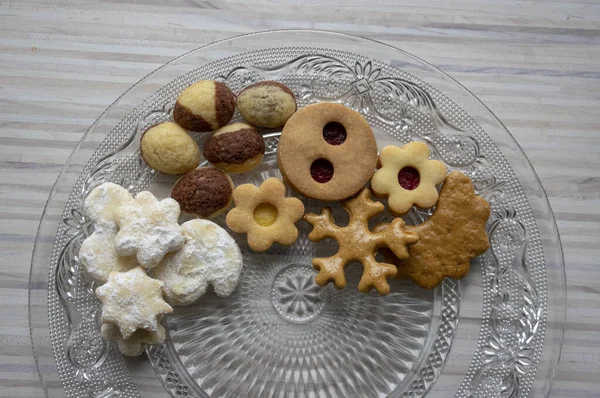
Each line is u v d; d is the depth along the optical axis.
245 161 0.36
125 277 0.34
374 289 0.38
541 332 0.37
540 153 0.41
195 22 0.41
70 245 0.37
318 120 0.36
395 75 0.39
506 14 0.41
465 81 0.41
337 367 0.37
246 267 0.38
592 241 0.40
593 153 0.41
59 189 0.37
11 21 0.41
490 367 0.37
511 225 0.38
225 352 0.37
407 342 0.38
